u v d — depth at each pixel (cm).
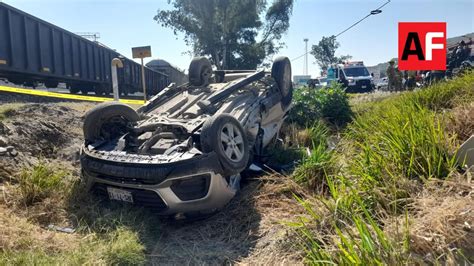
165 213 396
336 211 324
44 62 1292
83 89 1830
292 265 296
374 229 265
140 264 322
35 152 550
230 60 4566
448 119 445
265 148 617
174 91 631
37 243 321
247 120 518
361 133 555
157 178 381
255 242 363
